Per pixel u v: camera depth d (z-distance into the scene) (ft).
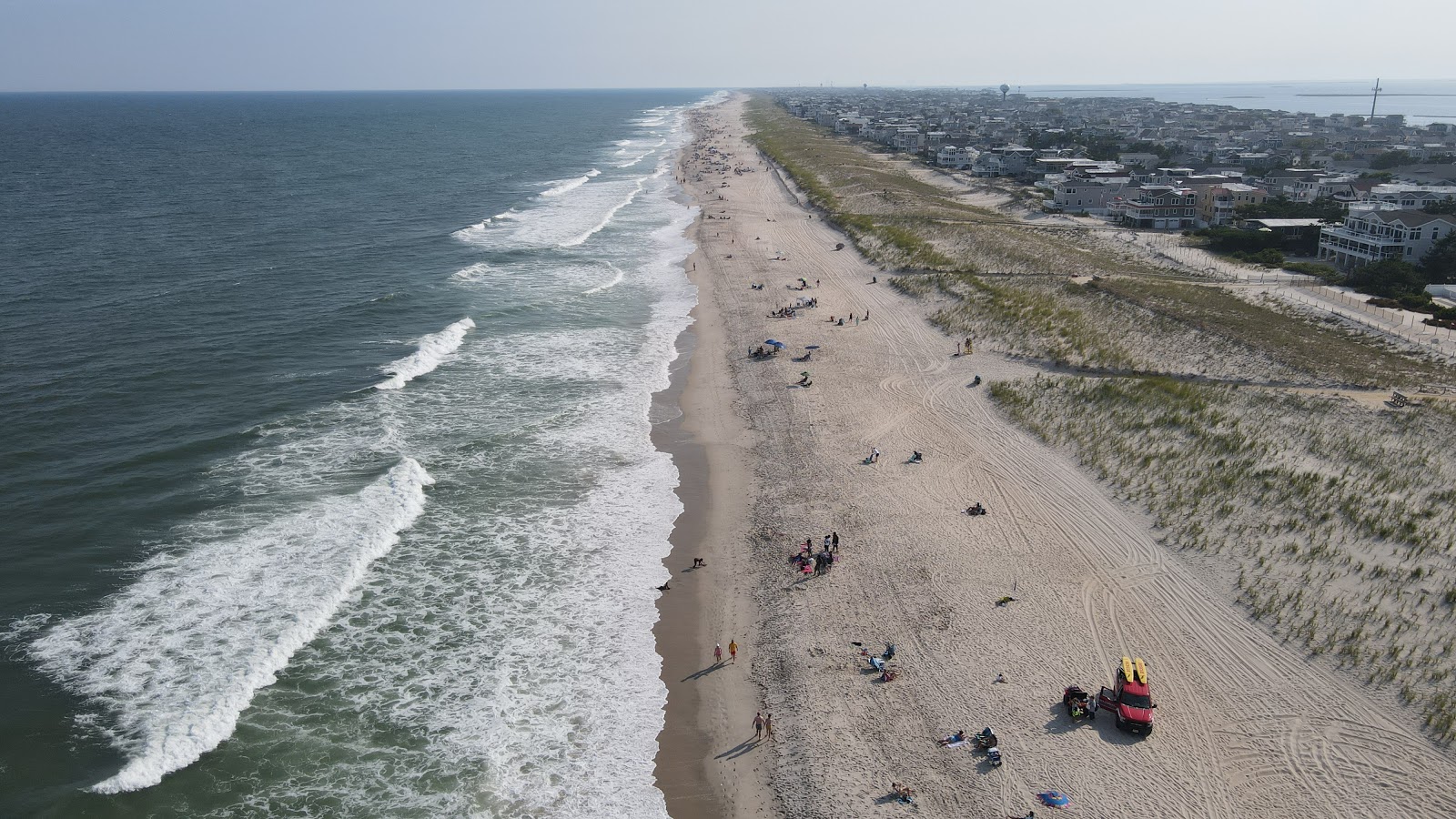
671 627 116.16
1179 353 209.97
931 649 109.81
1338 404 175.63
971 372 202.80
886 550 132.16
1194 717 97.45
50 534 126.82
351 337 218.18
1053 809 85.76
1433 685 100.22
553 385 195.21
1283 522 133.49
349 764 92.27
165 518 132.98
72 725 94.07
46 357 192.34
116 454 150.82
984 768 91.20
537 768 92.84
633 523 140.87
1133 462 154.61
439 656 109.19
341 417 171.53
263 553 125.39
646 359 213.87
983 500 146.10
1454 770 89.20
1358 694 99.71
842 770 91.66
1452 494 139.23
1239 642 108.99
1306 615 112.98
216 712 97.09
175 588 116.78
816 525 139.85
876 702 101.30
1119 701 97.19
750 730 98.53
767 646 112.06
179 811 85.46
